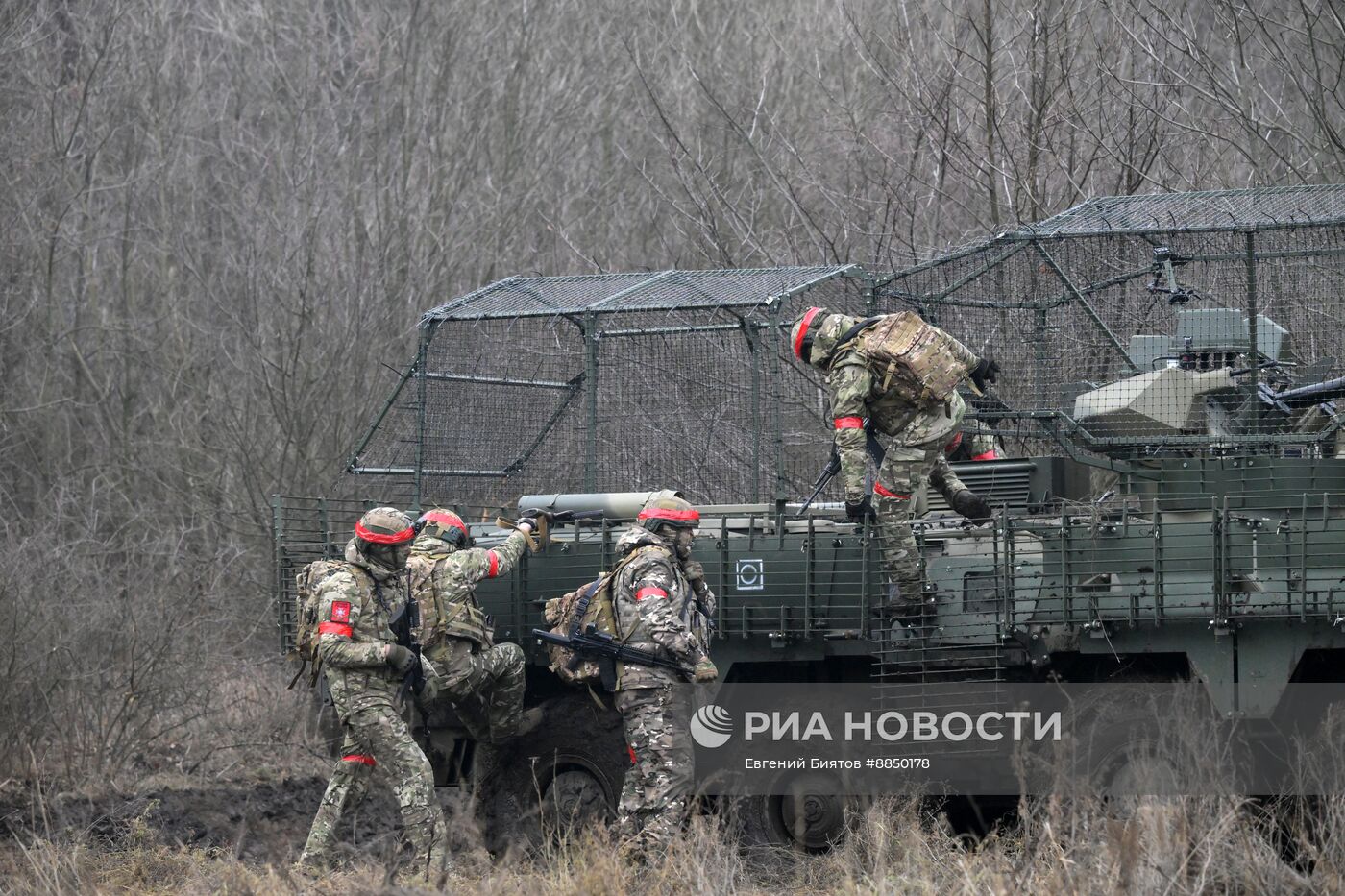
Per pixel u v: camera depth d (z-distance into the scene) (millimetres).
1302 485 30016
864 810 30641
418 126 72000
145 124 72812
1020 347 36438
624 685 29984
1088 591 29094
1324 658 28594
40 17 71250
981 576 30406
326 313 63344
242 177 72938
